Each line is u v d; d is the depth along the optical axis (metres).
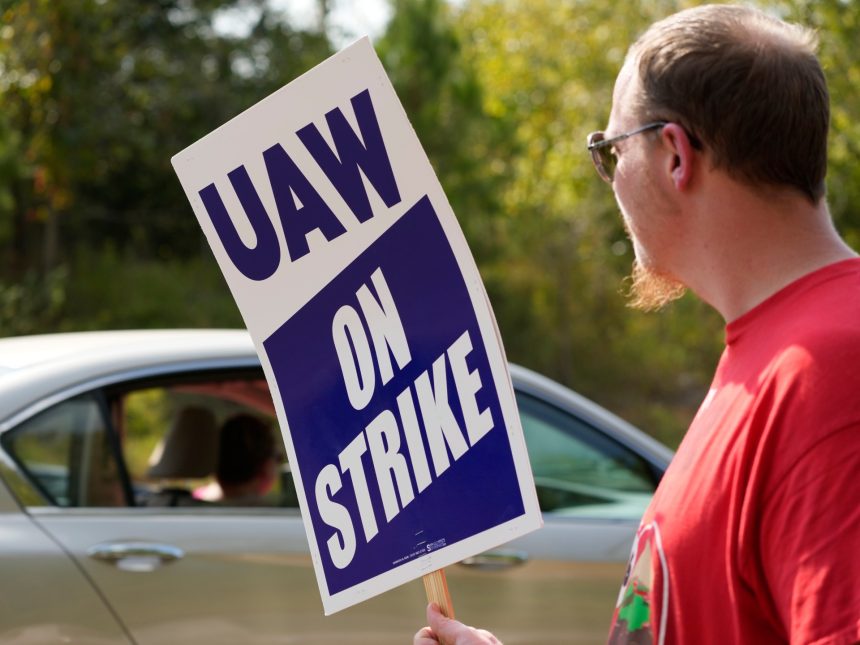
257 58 15.64
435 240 1.38
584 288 18.06
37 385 2.89
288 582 2.99
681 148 1.31
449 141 17.50
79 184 15.77
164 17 14.83
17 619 2.56
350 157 1.43
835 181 8.83
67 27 9.45
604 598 3.42
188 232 17.94
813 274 1.24
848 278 1.22
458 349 1.38
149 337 3.31
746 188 1.28
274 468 3.33
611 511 3.58
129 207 17.58
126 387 3.04
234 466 3.28
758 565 1.15
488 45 19.48
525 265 18.19
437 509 1.41
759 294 1.28
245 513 3.05
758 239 1.29
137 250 17.81
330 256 1.48
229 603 2.88
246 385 3.30
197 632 2.81
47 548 2.67
